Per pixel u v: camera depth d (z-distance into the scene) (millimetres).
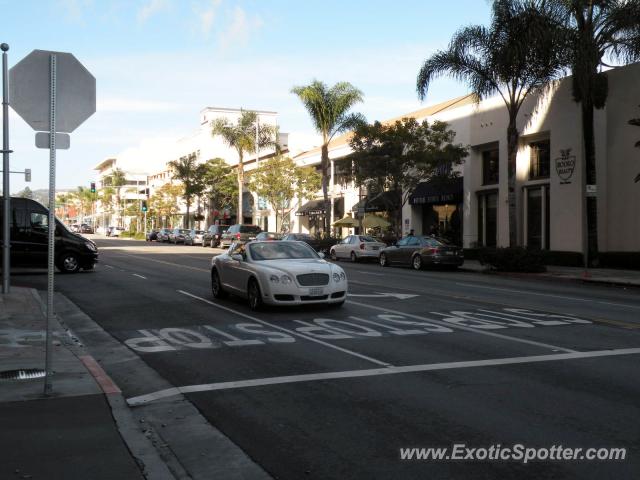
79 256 22312
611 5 22781
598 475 4465
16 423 5473
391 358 8344
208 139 80062
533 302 14602
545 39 22688
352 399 6418
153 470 4461
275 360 8305
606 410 5953
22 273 22453
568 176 27500
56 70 6281
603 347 9016
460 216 35281
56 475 4332
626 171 25375
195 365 8125
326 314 12328
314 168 48562
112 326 11305
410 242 28047
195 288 17359
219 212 65812
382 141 30469
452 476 4480
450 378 7238
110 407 5980
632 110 25000
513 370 7605
